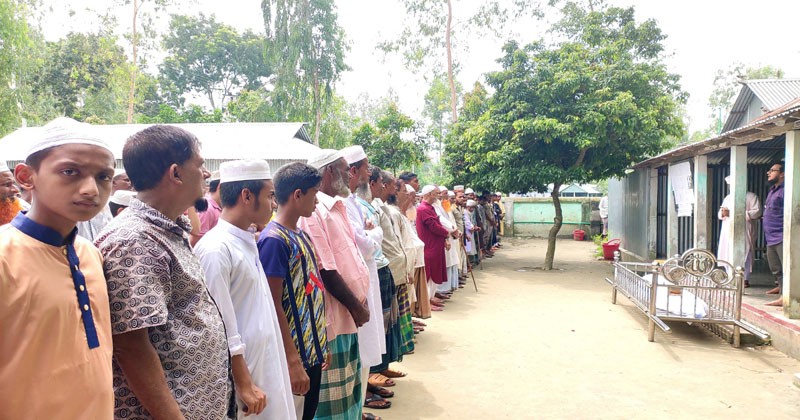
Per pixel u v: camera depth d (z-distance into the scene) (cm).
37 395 130
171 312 174
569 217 2108
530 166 1185
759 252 885
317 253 305
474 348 603
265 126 1398
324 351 282
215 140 1306
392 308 458
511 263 1374
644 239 1252
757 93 1257
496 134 1205
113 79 2473
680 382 491
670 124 1259
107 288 157
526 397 455
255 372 224
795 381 481
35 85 2347
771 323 604
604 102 1107
